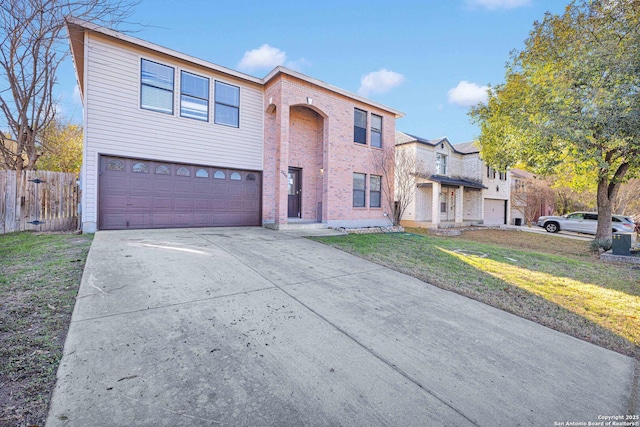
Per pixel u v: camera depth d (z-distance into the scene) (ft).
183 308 11.28
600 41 29.12
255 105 35.63
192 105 31.35
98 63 26.25
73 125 52.95
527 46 37.32
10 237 23.18
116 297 11.79
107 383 6.96
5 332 8.80
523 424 6.56
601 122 27.27
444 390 7.56
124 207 27.81
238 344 9.09
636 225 46.47
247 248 21.89
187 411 6.28
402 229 42.83
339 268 18.54
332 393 7.16
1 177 25.96
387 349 9.43
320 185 40.06
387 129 45.37
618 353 10.34
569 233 55.52
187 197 31.19
